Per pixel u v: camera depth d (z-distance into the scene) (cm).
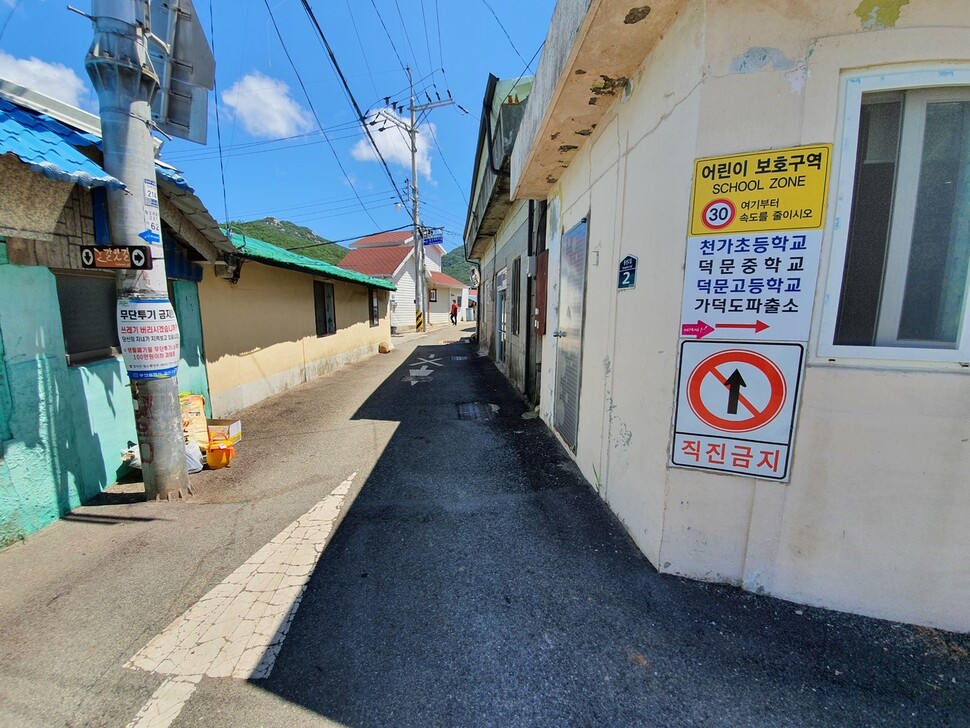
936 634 193
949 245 183
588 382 364
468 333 2364
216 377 593
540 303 563
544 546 270
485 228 999
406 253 2514
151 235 325
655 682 173
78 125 365
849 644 189
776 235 191
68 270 344
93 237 350
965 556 188
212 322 583
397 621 211
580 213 389
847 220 185
